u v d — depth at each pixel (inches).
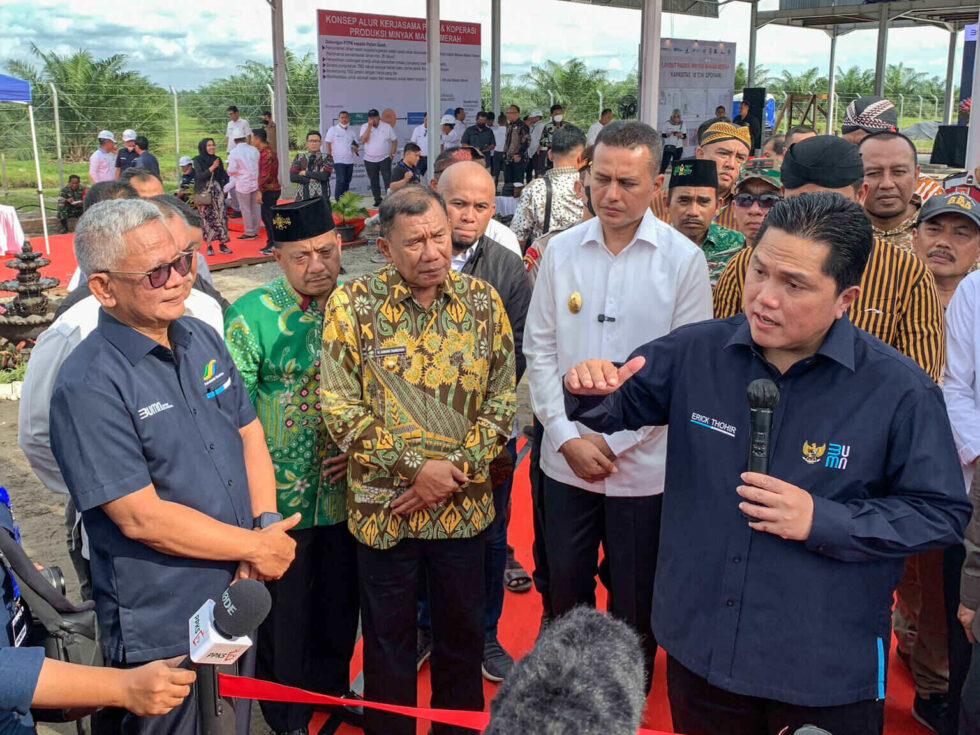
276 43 707.4
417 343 109.7
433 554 113.3
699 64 976.9
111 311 89.7
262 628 126.9
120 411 86.6
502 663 143.3
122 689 71.4
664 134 951.0
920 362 110.4
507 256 150.9
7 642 71.7
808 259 68.4
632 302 120.8
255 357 116.6
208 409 95.6
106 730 100.0
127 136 671.8
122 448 86.3
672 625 83.1
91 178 672.4
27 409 111.8
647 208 122.6
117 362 88.0
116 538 89.7
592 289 123.3
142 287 86.2
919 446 73.2
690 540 81.6
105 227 85.7
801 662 75.8
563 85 1375.5
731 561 78.1
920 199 172.7
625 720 31.8
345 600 128.8
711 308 123.1
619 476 121.5
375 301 109.1
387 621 113.5
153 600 90.0
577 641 34.4
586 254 124.3
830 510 71.4
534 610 163.3
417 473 106.5
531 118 836.6
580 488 126.6
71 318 112.7
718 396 80.4
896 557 72.8
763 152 220.8
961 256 131.6
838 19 1113.4
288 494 119.0
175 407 91.5
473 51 866.1
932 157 909.8
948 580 114.3
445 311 111.0
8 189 834.2
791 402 76.5
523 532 195.0
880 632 76.9
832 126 1371.8
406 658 115.6
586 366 80.7
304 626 124.0
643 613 126.0
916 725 128.6
